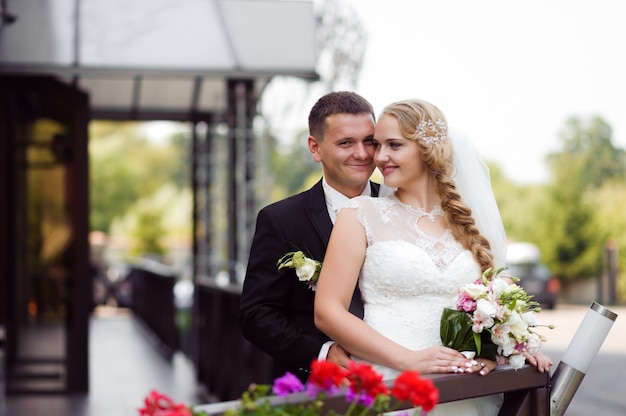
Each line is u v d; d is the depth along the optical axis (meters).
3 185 7.25
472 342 2.52
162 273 10.80
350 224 2.68
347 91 2.97
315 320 2.64
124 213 36.91
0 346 7.61
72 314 7.43
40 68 6.36
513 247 20.91
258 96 7.68
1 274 7.25
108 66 6.42
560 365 2.71
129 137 37.38
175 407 1.74
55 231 7.44
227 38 6.50
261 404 1.84
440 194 2.77
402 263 2.65
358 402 1.96
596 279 27.17
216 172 10.20
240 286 6.33
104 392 7.56
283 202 3.02
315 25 6.55
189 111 10.28
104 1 6.39
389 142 2.76
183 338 11.20
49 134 7.43
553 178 31.09
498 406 2.82
